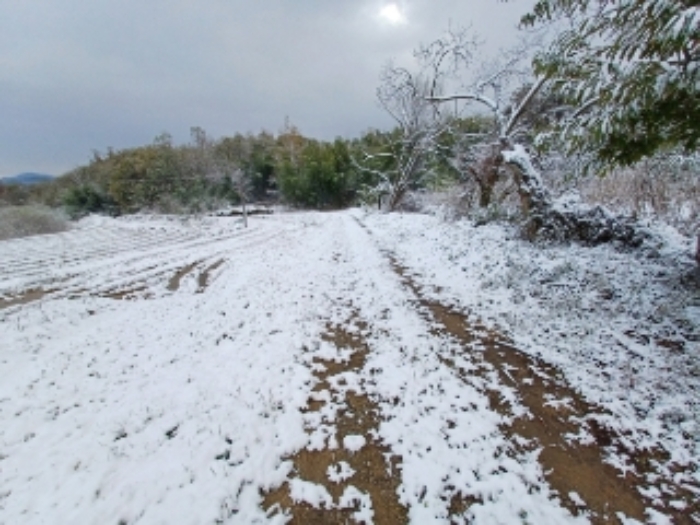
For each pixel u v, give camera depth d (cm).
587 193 827
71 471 242
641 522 190
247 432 272
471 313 471
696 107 263
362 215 1955
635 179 725
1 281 763
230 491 222
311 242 1160
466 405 290
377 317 483
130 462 247
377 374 343
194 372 362
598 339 366
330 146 3078
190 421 287
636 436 245
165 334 463
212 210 2881
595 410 273
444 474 226
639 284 455
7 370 379
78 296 657
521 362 347
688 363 311
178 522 203
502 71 1114
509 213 902
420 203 1900
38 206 2308
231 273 799
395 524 197
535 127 1009
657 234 567
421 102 1653
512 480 219
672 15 242
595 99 326
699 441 236
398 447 250
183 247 1196
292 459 246
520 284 534
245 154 3678
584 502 203
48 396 329
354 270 746
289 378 344
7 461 252
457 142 1467
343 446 255
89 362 391
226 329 470
